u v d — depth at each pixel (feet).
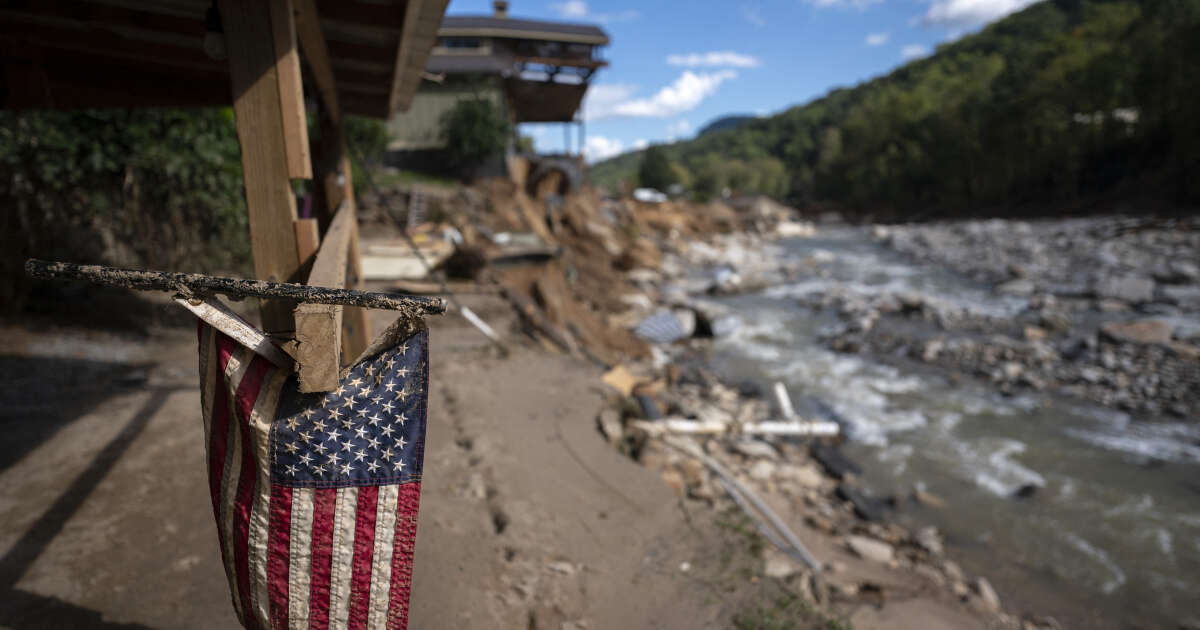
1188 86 136.46
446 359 27.50
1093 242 100.27
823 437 35.22
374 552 5.70
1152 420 37.58
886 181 243.60
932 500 28.84
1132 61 162.20
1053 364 47.57
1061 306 65.10
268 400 5.54
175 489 14.19
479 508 15.66
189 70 15.02
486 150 93.86
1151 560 24.54
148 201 26.50
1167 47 147.23
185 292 5.12
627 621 12.65
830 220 240.53
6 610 10.02
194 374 21.63
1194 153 133.90
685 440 26.58
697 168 466.29
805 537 22.93
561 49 98.94
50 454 15.26
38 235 24.58
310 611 5.82
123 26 10.83
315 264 7.93
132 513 13.16
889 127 261.24
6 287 23.59
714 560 15.25
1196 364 44.93
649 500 17.54
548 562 13.99
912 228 169.99
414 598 11.86
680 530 16.39
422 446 5.66
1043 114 174.19
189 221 27.73
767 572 15.33
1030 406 40.42
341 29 12.55
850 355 52.65
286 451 5.53
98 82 14.52
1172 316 58.39
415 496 5.65
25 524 12.41
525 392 24.41
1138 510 28.09
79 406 18.06
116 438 16.38
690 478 22.85
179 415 18.03
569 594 13.10
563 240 88.84
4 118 22.41
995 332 57.16
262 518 5.69
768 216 199.31
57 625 9.85
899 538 25.12
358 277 16.99
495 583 12.91
